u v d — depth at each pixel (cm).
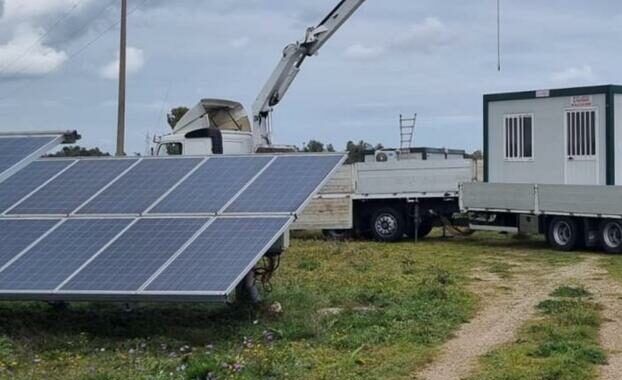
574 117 2280
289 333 1058
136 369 883
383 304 1290
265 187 1129
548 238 2227
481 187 2341
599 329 1130
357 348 998
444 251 2188
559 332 1088
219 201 1109
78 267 998
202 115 2550
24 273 997
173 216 1087
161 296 930
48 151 1244
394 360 949
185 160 1255
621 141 2242
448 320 1180
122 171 1248
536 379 861
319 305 1266
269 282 1382
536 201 2211
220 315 1150
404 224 2523
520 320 1201
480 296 1414
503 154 2433
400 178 2509
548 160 2336
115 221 1094
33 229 1098
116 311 1177
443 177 2488
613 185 2081
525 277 1664
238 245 1002
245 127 2664
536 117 2358
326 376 874
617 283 1557
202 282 941
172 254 1001
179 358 934
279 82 2662
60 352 976
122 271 980
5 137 1296
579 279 1625
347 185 2552
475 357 977
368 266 1802
